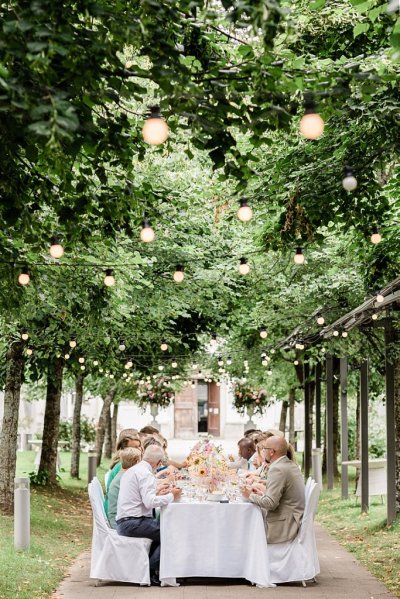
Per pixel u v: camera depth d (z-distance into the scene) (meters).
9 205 7.68
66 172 8.02
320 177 10.48
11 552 11.97
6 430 16.94
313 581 10.36
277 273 19.56
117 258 13.66
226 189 17.06
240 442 15.24
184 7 6.26
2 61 5.54
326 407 23.55
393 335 14.81
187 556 10.16
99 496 10.68
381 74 8.13
